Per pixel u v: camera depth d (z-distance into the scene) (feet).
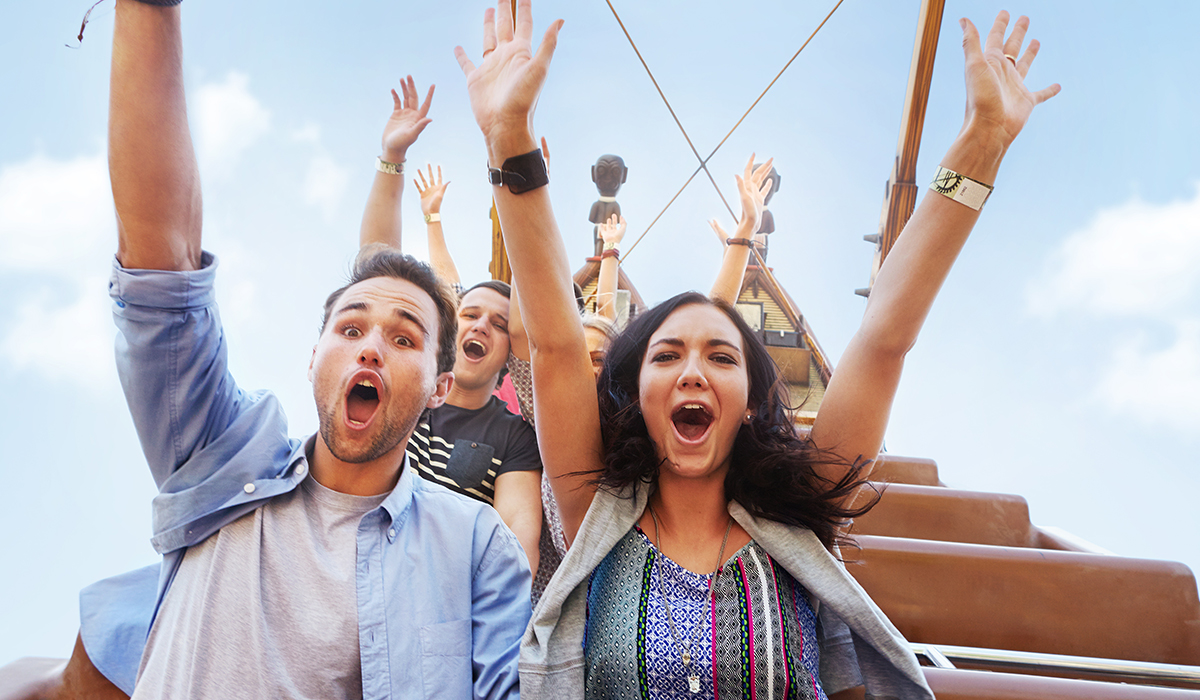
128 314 4.09
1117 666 6.49
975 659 6.53
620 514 4.61
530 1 4.54
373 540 4.44
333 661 4.10
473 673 4.45
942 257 4.46
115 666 4.50
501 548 4.85
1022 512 10.34
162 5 3.89
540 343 4.66
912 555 7.55
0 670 5.07
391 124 10.91
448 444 7.95
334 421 4.48
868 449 4.81
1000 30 4.73
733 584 4.34
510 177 4.33
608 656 4.18
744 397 4.57
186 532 4.33
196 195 4.24
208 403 4.47
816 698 4.13
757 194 12.48
